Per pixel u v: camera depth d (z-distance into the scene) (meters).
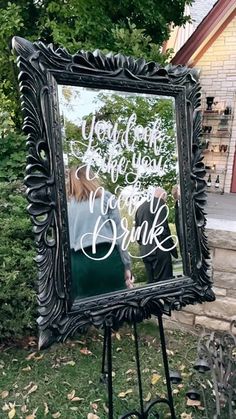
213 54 7.57
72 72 1.37
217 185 7.86
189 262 1.70
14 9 5.14
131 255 1.56
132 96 1.54
